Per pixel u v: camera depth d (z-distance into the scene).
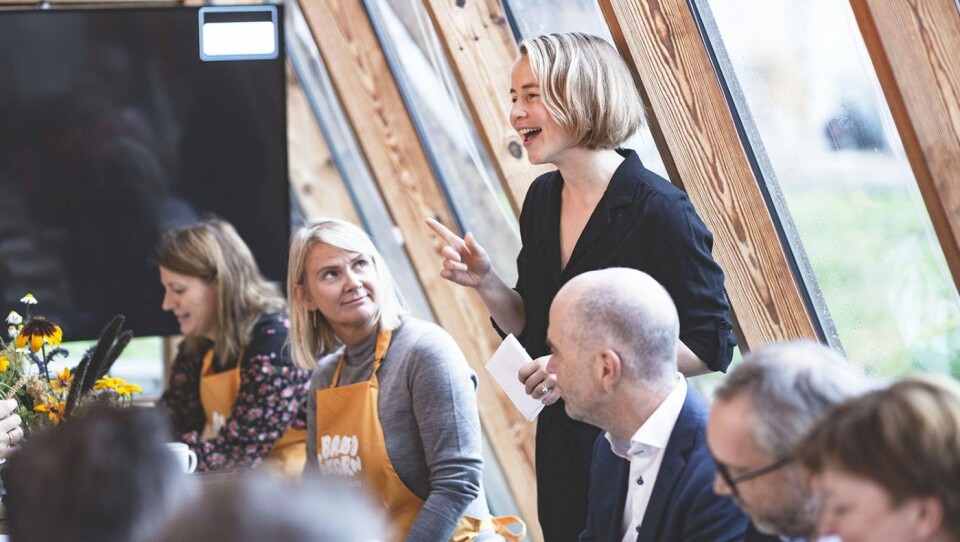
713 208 3.59
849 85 3.21
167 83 5.38
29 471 1.29
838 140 3.34
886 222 3.31
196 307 4.58
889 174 3.22
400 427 3.49
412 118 5.84
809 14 3.22
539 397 3.19
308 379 4.46
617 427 2.59
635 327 2.50
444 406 3.43
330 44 5.73
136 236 5.42
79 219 5.39
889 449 1.70
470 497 3.40
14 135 5.34
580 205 3.37
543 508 3.46
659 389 2.54
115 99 5.36
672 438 2.52
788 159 3.56
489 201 5.58
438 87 5.47
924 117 2.91
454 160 5.71
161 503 1.28
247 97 5.41
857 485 1.72
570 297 2.56
